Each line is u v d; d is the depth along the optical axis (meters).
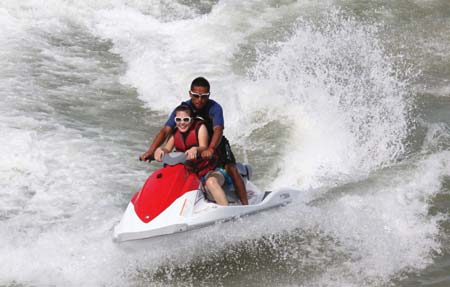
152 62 46.06
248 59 47.12
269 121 37.38
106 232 25.05
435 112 38.28
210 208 22.55
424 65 46.88
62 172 30.94
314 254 23.50
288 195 26.25
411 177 29.92
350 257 23.36
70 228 25.66
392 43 50.91
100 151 33.56
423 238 24.62
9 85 41.22
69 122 37.00
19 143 32.84
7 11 55.19
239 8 59.03
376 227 25.30
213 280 21.98
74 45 50.59
